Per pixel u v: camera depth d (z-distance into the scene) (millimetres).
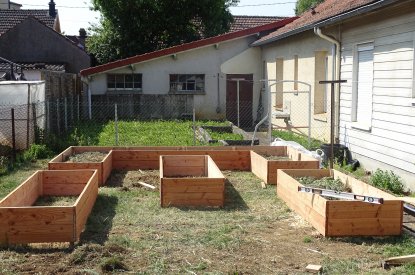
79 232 6852
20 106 13727
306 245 6598
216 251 6379
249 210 8312
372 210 6828
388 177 9883
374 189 7664
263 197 9172
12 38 29406
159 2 27234
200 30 28656
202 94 22719
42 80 15391
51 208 6496
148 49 28203
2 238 6473
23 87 13992
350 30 12430
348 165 11781
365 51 11828
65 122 17547
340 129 13047
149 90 22672
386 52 10633
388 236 6871
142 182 10312
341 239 6793
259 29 22125
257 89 22781
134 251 6352
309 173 9156
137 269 5785
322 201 6922
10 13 34844
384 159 10758
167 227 7344
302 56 16844
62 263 5898
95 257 6082
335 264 5926
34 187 8719
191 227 7355
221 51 22656
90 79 22312
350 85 12453
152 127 18812
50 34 29531
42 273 5613
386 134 10656
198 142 15305
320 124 15180
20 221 6473
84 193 7367
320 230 7004
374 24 11141
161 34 28188
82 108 22703
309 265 5836
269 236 6969
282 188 8875
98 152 12320
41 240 6516
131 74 22594
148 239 6809
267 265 5910
